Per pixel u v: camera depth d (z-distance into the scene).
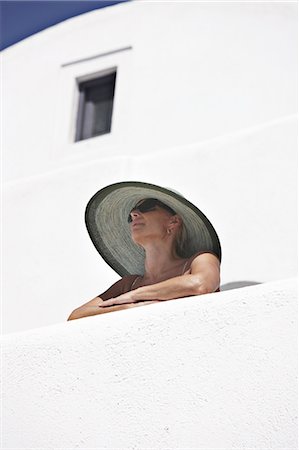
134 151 13.89
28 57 15.70
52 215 13.21
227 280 11.73
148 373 8.30
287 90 13.29
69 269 12.73
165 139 13.76
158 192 10.00
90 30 15.41
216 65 13.96
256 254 11.76
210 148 12.66
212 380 8.00
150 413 8.16
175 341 8.29
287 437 7.54
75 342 8.77
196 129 13.60
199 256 9.86
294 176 12.01
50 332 8.98
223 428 7.80
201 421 7.91
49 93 15.25
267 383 7.78
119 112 14.39
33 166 14.63
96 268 12.59
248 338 7.99
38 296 12.72
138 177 13.01
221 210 12.20
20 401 8.81
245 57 13.80
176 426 8.00
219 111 13.57
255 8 14.07
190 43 14.38
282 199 11.94
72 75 15.27
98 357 8.59
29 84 15.45
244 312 8.09
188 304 8.39
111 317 8.78
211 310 8.23
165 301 8.93
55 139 14.76
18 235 13.25
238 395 7.84
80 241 12.86
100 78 15.20
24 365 8.92
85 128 15.02
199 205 12.35
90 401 8.48
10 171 14.74
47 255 12.95
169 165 12.85
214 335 8.13
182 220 10.20
